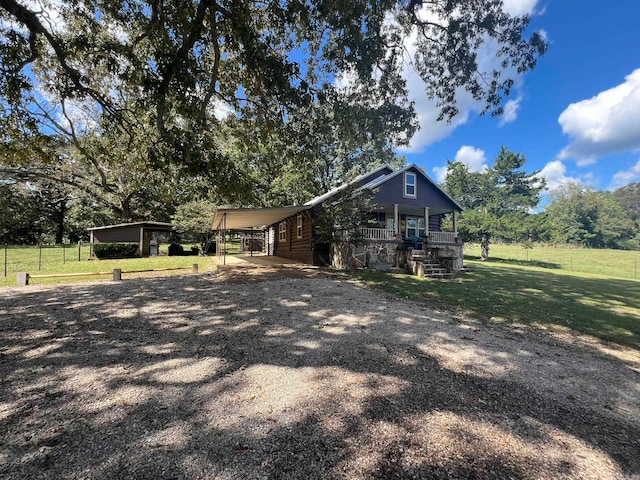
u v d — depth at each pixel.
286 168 18.23
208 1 6.32
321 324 5.04
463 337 4.66
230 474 1.89
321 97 7.98
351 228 12.54
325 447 2.16
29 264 13.91
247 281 8.77
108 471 1.88
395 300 7.03
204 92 8.59
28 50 6.94
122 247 18.58
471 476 1.93
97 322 4.99
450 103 9.21
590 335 5.19
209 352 3.85
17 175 21.28
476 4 7.70
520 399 2.94
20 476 1.83
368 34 7.11
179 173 9.39
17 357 3.63
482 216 22.92
